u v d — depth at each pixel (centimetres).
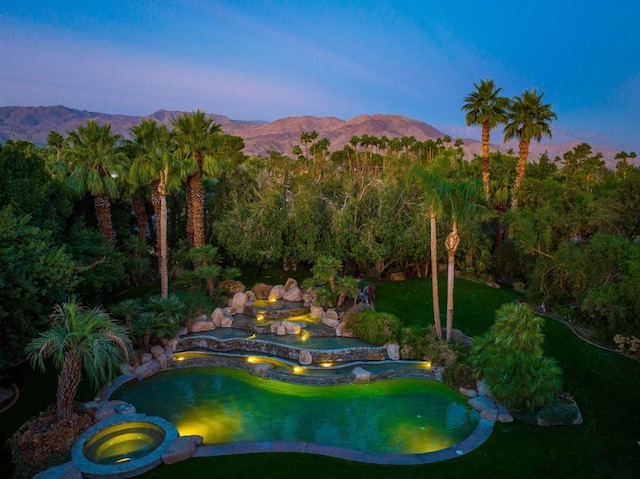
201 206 3600
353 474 1491
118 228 4034
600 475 1516
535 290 3497
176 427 1858
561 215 3969
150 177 3219
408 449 1723
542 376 1869
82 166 3170
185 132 3447
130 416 1823
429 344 2570
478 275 4175
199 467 1516
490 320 3105
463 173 5025
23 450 1560
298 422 1925
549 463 1578
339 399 2148
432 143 8919
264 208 3775
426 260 4244
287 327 2881
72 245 2977
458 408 2064
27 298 2000
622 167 9131
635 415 1944
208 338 2761
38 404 1934
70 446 1608
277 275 4125
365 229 3781
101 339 1748
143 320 2555
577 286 3116
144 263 3719
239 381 2339
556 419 1848
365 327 2748
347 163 9781
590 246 3102
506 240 4234
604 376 2284
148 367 2391
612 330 2694
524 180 4772
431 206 2561
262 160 5572
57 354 1730
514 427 1833
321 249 3744
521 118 4519
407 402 2119
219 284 3519
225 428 1864
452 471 1525
